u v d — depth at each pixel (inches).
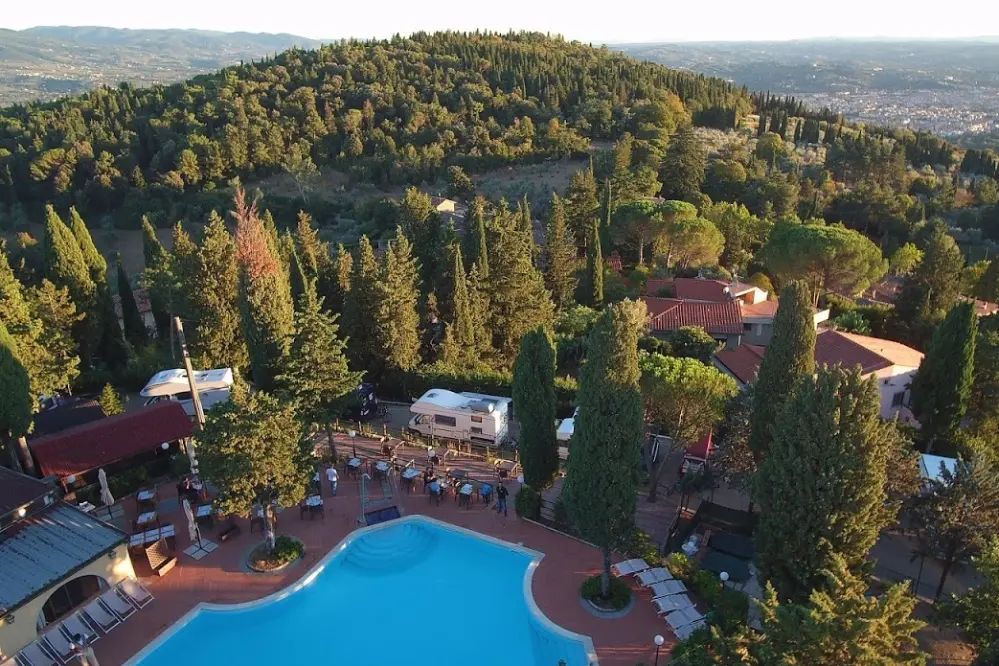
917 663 588.1
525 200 2743.6
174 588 998.4
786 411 794.8
